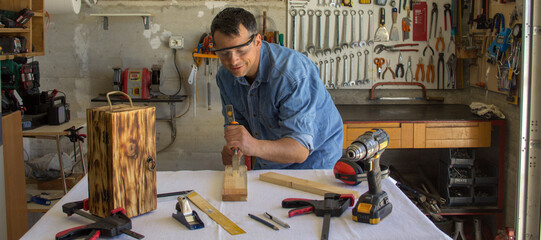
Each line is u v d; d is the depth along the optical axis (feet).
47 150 14.43
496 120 12.13
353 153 4.78
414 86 14.39
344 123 11.90
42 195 11.86
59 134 11.10
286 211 5.30
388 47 14.15
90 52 14.05
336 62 14.20
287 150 6.30
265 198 5.70
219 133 14.62
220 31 5.79
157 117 14.51
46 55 14.02
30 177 12.92
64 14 13.85
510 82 11.68
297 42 14.10
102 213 5.00
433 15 14.06
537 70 9.30
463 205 12.61
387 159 14.85
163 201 5.58
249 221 5.02
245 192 5.58
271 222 4.97
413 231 4.79
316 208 5.16
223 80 7.44
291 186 6.07
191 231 4.77
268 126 7.25
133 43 14.06
